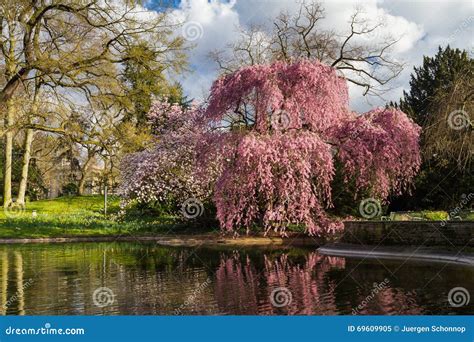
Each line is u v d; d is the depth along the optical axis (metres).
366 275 11.62
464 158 19.03
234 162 18.88
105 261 15.42
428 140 19.20
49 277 12.06
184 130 28.48
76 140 24.70
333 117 19.47
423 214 22.44
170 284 10.91
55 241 23.48
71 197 42.28
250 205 18.83
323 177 18.78
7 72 23.53
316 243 20.41
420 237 15.69
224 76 20.23
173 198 27.36
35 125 24.30
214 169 22.91
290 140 17.80
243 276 11.95
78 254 17.69
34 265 14.48
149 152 27.75
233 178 18.69
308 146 17.78
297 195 18.20
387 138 18.98
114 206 37.28
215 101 19.64
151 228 26.34
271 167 18.03
